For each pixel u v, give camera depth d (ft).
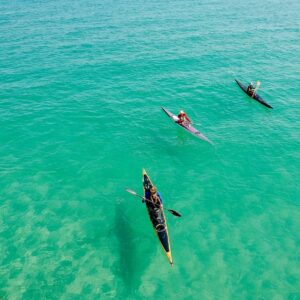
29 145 91.81
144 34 180.86
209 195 76.95
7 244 64.13
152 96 118.52
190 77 132.67
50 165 84.89
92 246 64.64
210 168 85.15
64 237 66.18
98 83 126.62
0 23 199.11
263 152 90.89
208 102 115.55
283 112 110.11
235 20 213.87
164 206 73.77
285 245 65.16
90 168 84.43
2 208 71.82
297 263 61.77
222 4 262.67
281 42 173.88
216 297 56.29
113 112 108.47
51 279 58.49
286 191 77.97
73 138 95.35
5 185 78.02
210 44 168.14
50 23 200.23
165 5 253.85
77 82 126.72
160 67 140.67
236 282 58.59
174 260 62.13
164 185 79.56
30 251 63.05
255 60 150.30
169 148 92.27
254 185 79.77
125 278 59.00
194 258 62.59
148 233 67.72
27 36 175.32
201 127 101.65
